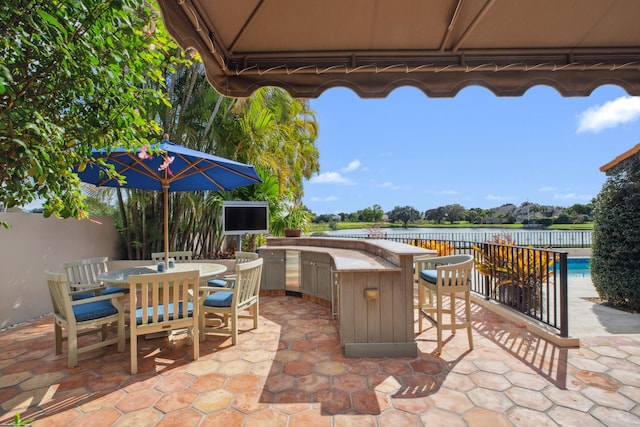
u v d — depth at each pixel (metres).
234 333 3.59
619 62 2.04
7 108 1.65
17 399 2.54
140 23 2.34
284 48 2.05
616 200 4.79
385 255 3.99
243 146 7.66
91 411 2.38
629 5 1.65
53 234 5.23
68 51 1.79
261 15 1.73
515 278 4.45
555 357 3.15
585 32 1.87
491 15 1.72
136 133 2.43
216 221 7.22
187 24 1.58
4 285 4.40
